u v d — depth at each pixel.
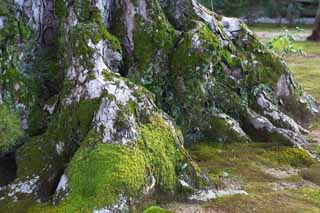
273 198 4.75
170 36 6.09
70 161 4.58
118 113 4.62
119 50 5.50
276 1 23.31
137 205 4.24
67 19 5.60
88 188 4.24
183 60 6.03
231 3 22.77
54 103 5.46
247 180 5.18
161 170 4.57
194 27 6.32
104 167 4.30
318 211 4.49
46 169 4.79
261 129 6.29
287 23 23.14
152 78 5.93
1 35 5.44
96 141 4.52
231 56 6.63
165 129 4.88
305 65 12.37
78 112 4.86
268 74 6.98
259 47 7.11
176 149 4.86
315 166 5.59
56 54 5.79
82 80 5.00
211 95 6.23
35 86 5.59
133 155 4.41
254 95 6.70
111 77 4.96
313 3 23.53
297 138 6.32
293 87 7.37
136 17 5.92
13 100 5.41
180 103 6.03
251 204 4.58
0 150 5.25
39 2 5.71
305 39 17.89
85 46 5.15
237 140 6.11
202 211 4.42
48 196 4.52
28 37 5.61
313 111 7.64
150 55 5.92
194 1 6.69
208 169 5.39
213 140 6.09
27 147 5.08
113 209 4.08
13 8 5.54
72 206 4.12
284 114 6.88
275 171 5.44
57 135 5.00
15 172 5.18
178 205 4.53
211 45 6.16
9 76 5.42
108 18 5.93
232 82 6.48
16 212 4.31
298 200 4.74
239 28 7.13
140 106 4.86
